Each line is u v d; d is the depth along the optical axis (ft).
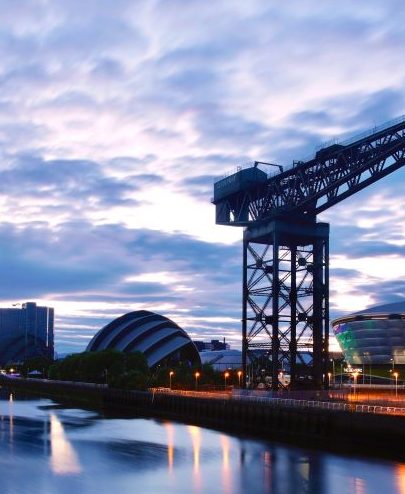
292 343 357.61
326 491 180.14
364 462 222.69
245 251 377.91
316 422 280.10
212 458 233.35
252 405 328.49
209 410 375.25
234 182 373.40
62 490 181.57
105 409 496.64
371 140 326.24
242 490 182.19
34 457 234.17
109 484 189.26
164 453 245.86
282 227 355.97
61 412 455.22
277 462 224.12
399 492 179.11
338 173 337.72
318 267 363.35
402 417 232.53
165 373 571.69
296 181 350.23
